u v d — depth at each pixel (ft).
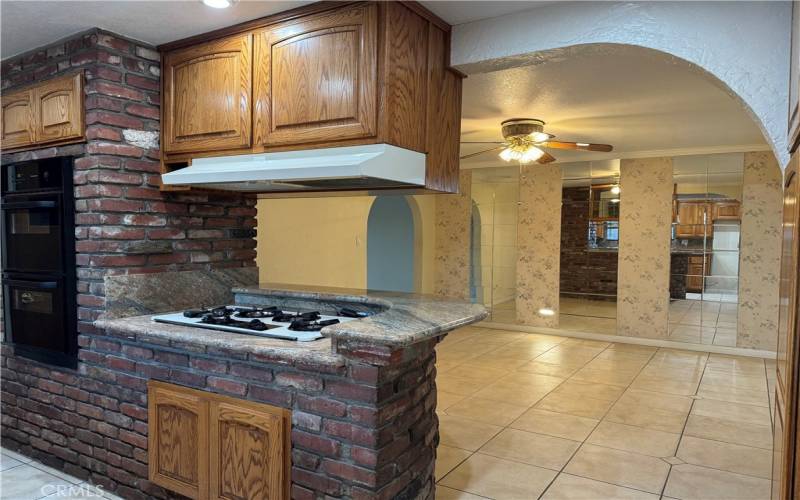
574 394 13.74
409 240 24.26
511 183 23.07
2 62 9.30
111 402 8.07
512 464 9.55
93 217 8.01
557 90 11.48
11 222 9.23
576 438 10.78
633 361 17.43
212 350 6.86
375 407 5.75
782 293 5.54
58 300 8.52
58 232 8.39
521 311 22.86
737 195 18.53
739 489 8.68
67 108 8.18
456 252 24.67
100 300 8.00
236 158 7.76
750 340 18.33
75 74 8.06
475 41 7.42
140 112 8.34
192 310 8.73
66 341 8.50
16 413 9.61
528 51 7.05
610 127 15.26
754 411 12.51
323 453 6.07
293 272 14.53
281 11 7.14
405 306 7.32
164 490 7.47
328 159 6.66
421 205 23.98
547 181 22.21
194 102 8.14
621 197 20.56
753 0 5.80
